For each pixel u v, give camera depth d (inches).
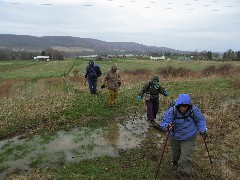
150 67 2256.4
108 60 3390.7
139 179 330.3
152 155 389.4
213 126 483.5
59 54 5403.5
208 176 335.0
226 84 868.0
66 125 514.3
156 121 532.4
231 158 377.1
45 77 1700.3
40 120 540.4
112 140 450.0
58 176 339.0
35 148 432.1
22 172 368.8
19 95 887.7
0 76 1897.1
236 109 590.9
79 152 414.0
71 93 770.2
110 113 567.2
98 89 875.4
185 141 320.2
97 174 344.2
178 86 844.0
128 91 779.4
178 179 328.2
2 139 475.5
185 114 316.8
